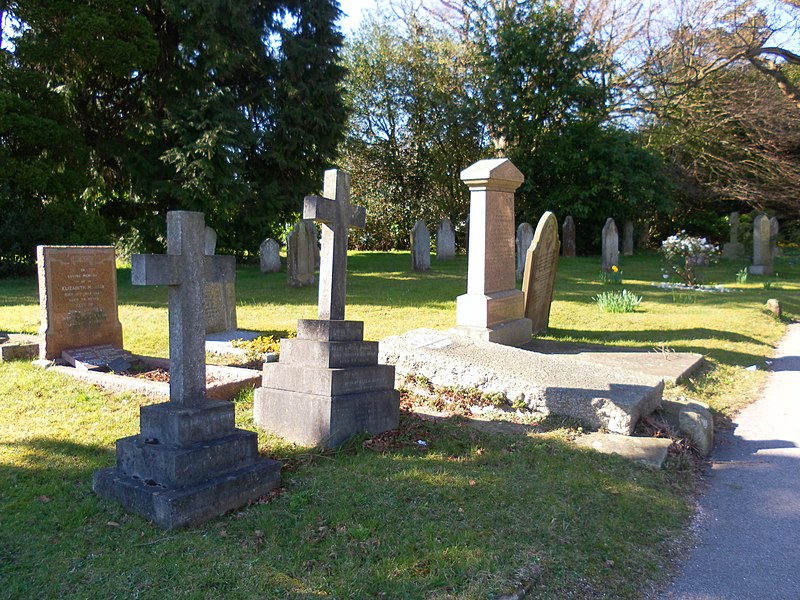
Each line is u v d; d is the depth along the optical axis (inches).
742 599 145.5
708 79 1277.1
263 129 991.0
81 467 189.6
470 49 1315.2
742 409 301.3
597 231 1264.8
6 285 695.1
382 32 1358.3
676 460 226.2
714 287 743.1
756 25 1184.2
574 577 145.2
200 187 852.6
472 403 270.5
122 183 979.9
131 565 136.6
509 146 1245.7
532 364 291.4
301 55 971.3
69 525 153.9
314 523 158.7
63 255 319.3
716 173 1344.7
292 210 1039.6
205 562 138.3
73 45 763.4
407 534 154.7
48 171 768.3
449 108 1283.2
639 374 288.7
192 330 171.6
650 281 800.9
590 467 208.1
